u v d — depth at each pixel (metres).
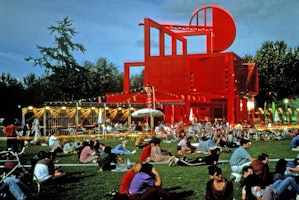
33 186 11.12
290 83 66.19
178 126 33.53
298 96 66.31
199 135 31.81
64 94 64.62
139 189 8.79
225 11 53.72
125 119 44.50
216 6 54.31
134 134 32.56
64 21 66.88
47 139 28.47
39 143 28.30
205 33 55.19
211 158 15.36
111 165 15.19
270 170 13.60
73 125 35.38
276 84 66.44
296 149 20.75
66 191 10.88
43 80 64.75
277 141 28.84
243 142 11.88
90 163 16.84
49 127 33.69
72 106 35.97
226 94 45.25
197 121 42.69
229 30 53.53
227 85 45.28
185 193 10.30
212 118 48.34
